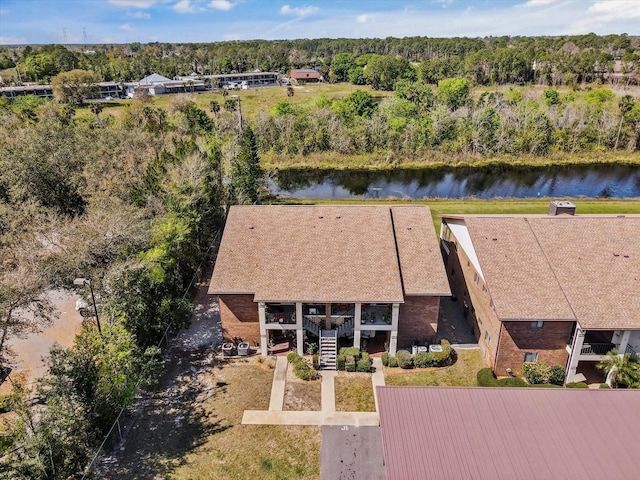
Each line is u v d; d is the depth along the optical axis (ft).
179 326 95.76
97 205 118.52
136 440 73.41
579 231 95.20
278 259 94.22
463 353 94.12
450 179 225.97
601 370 86.69
